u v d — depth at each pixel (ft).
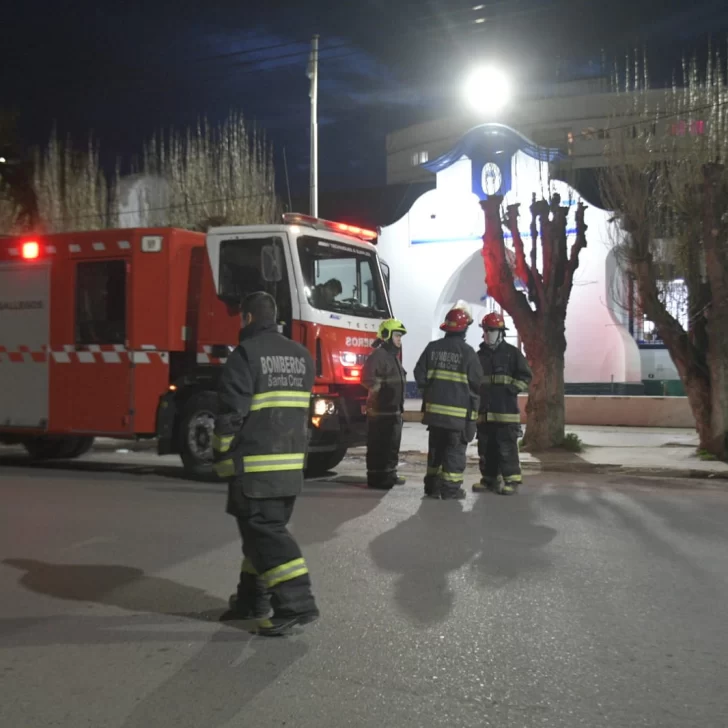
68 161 84.28
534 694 12.91
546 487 32.78
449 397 28.78
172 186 81.15
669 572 19.70
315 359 32.60
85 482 34.12
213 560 20.95
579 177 86.17
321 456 36.47
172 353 34.76
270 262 31.86
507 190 78.48
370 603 17.29
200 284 34.83
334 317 33.47
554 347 44.27
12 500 29.48
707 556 21.24
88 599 17.80
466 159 80.28
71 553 21.72
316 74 61.72
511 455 30.45
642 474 37.73
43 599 17.83
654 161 47.52
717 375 40.04
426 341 82.84
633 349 76.54
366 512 26.86
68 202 83.82
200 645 15.03
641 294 43.45
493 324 30.50
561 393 44.52
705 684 13.30
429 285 82.58
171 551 21.88
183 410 34.53
